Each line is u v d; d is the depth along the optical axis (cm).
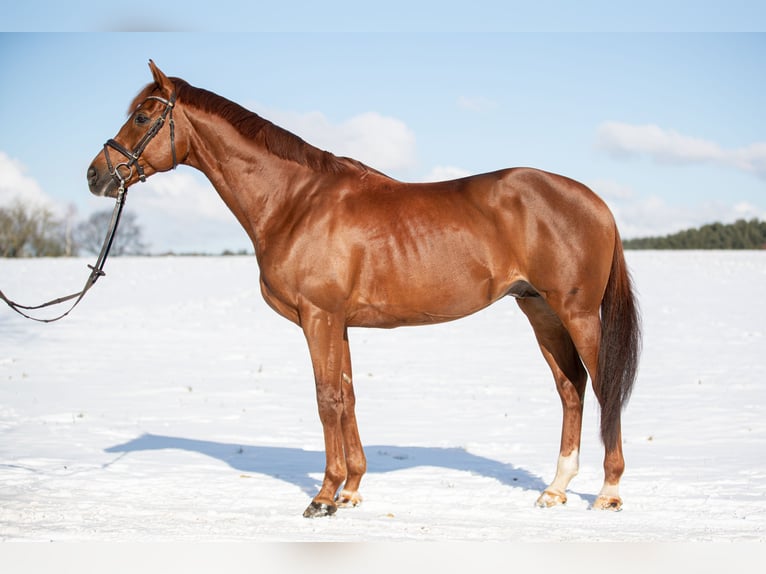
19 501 549
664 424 877
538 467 691
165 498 571
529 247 536
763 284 2705
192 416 952
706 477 633
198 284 2806
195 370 1340
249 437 835
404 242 532
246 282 2855
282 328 1919
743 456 712
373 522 512
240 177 564
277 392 1139
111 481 620
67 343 1653
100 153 573
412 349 1605
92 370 1327
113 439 807
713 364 1331
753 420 889
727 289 2573
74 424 886
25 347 1591
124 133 571
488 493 594
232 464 700
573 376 579
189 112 570
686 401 1018
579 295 537
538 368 1359
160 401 1056
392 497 584
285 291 545
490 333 1841
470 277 536
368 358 1484
